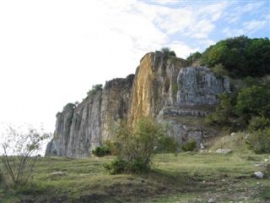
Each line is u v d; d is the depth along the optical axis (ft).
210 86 236.63
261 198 56.90
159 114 235.40
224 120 205.87
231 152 134.82
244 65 270.26
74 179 65.31
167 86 270.67
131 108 315.99
